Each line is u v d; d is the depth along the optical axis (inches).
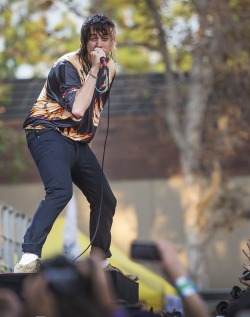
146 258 192.2
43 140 297.4
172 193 998.4
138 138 997.8
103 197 309.1
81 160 304.3
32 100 1006.4
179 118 935.7
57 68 298.7
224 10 876.6
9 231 487.2
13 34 982.4
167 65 922.1
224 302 274.2
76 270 175.6
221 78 902.4
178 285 192.5
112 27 299.1
